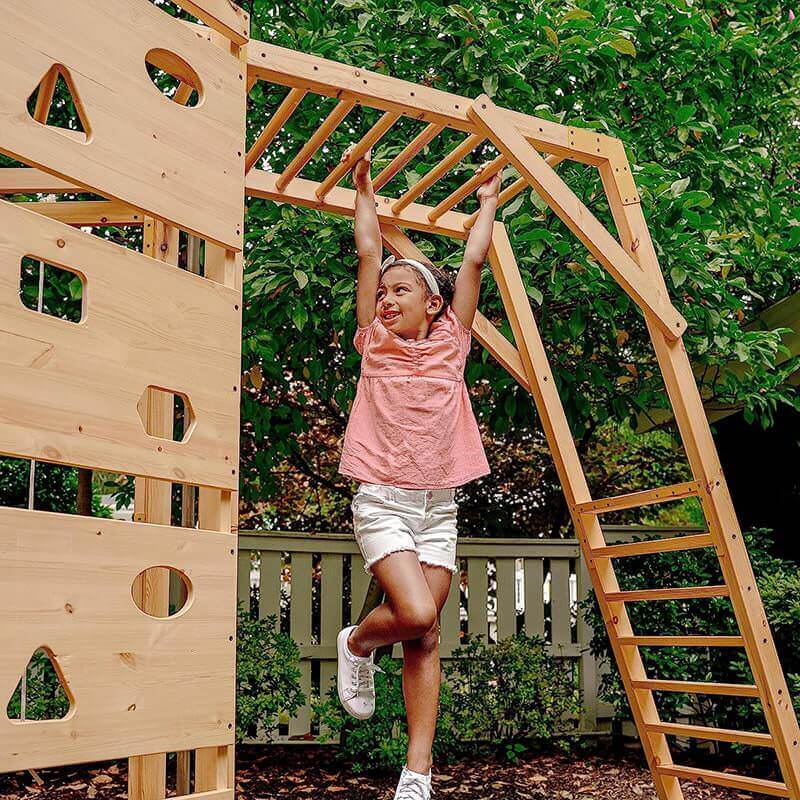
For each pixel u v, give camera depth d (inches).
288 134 180.7
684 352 135.0
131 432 77.7
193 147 87.7
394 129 177.2
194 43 89.3
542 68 174.4
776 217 205.5
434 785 189.3
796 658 188.4
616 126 182.1
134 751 74.2
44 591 69.3
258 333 176.9
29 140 72.5
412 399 116.7
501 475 303.7
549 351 197.6
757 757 198.8
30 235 71.8
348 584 235.9
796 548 229.8
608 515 316.8
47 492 236.8
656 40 182.9
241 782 189.3
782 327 205.6
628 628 153.0
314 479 288.2
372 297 122.3
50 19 75.1
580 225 127.3
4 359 68.8
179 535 80.8
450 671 218.7
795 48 215.9
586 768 203.6
